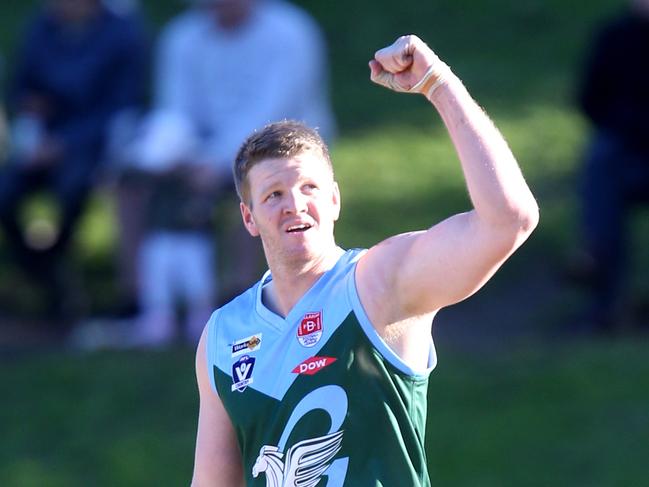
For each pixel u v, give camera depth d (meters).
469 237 9.62
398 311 10.16
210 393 10.98
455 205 33.62
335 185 10.68
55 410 24.05
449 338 27.39
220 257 30.22
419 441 10.31
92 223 32.84
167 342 26.61
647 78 26.83
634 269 30.20
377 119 38.53
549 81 40.41
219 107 27.22
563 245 31.59
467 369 25.08
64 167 27.73
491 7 44.53
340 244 31.55
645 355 25.19
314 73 27.67
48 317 28.77
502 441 22.39
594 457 21.78
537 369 24.84
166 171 26.70
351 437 10.12
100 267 30.77
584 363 24.94
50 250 28.39
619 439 22.23
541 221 32.81
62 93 28.06
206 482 11.16
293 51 27.12
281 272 10.55
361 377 10.15
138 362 25.58
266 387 10.45
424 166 35.75
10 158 28.53
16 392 24.78
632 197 26.91
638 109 26.83
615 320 27.33
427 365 10.41
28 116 28.12
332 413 10.15
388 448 10.14
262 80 27.03
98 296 29.50
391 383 10.14
